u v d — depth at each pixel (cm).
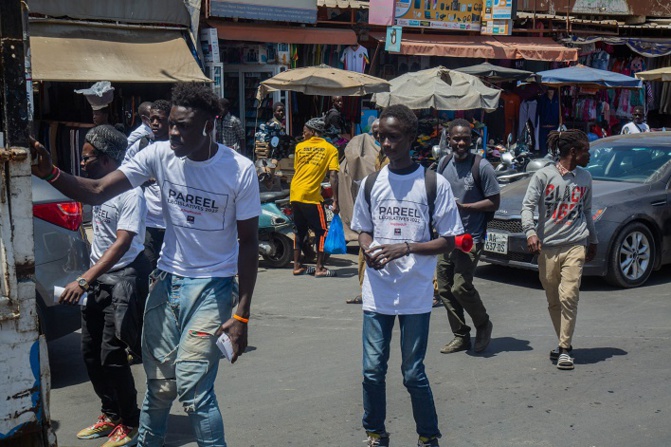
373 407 426
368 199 432
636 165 943
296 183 919
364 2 1633
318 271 935
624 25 1969
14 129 282
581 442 468
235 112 1534
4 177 281
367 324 425
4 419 289
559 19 1878
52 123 1165
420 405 420
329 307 793
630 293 845
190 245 371
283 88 1231
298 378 582
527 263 861
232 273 376
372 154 1094
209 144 365
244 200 367
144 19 1164
